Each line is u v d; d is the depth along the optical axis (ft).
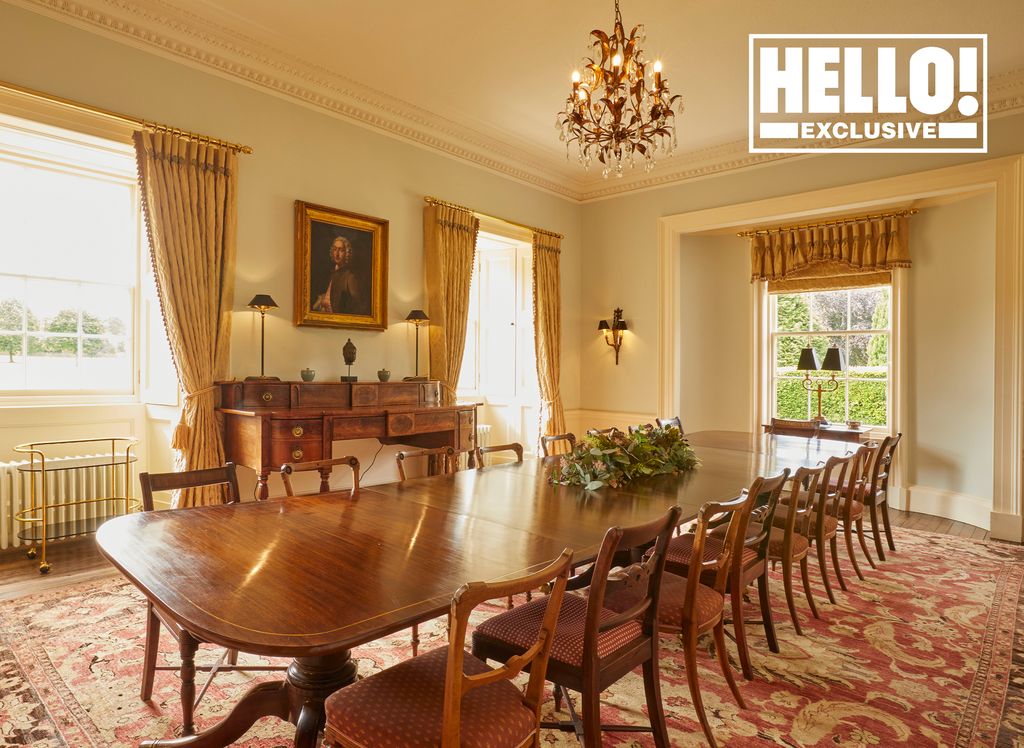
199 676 8.14
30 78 10.80
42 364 14.34
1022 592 11.70
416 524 7.16
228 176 13.25
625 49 10.02
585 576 8.64
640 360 21.97
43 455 12.50
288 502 8.25
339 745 4.69
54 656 8.61
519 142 19.33
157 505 15.07
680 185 21.06
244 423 12.70
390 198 16.89
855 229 19.60
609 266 22.82
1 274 13.78
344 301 15.62
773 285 21.67
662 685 8.23
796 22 12.53
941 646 9.41
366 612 4.58
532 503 8.38
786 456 13.00
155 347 15.11
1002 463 15.43
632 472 10.38
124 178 15.35
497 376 22.98
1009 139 15.25
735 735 7.05
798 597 11.51
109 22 11.67
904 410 18.98
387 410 14.33
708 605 7.36
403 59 14.19
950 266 18.03
